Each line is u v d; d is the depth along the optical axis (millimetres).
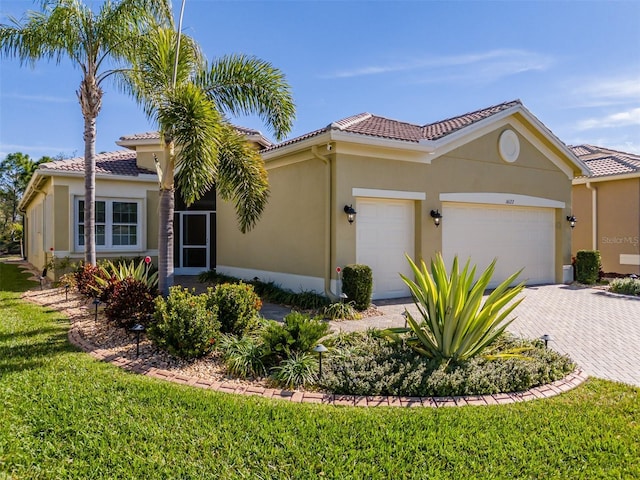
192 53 10203
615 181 19172
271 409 4805
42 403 4844
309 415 4676
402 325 9211
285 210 13250
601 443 4109
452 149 13375
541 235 16234
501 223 15031
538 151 15789
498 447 4035
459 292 6027
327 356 6348
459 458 3854
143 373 5965
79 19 11969
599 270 16500
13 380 5531
